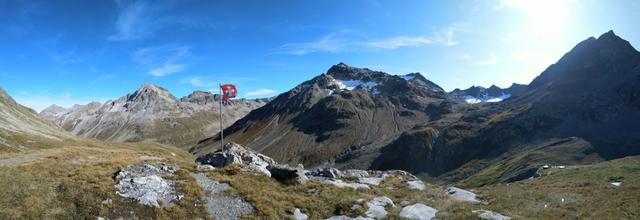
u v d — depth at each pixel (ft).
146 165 122.31
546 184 165.48
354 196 118.21
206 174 124.57
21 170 101.91
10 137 380.37
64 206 83.51
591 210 103.81
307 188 126.11
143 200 92.32
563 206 110.32
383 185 151.64
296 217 100.07
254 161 161.38
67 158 155.94
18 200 81.51
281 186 125.90
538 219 97.50
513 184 184.75
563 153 560.20
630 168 175.01
